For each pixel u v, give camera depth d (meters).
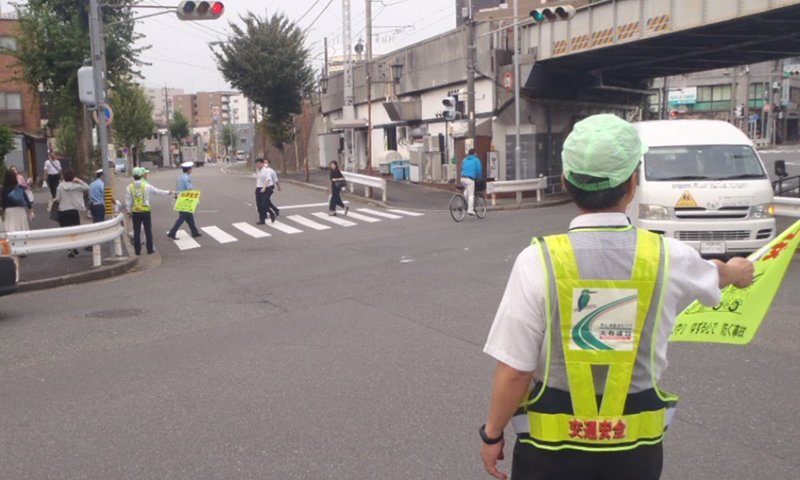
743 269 2.59
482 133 29.03
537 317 2.33
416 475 4.55
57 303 10.89
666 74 31.67
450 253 14.44
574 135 2.41
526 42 27.89
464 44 30.14
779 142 76.00
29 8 26.27
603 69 29.11
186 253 16.20
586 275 2.29
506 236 16.66
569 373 2.31
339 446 5.04
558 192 29.16
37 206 26.03
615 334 2.30
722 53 25.77
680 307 7.81
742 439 4.98
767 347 7.21
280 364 7.11
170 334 8.64
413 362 7.04
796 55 26.64
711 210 11.59
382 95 39.06
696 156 12.38
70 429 5.53
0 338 8.65
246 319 9.31
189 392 6.34
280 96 43.91
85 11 26.58
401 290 10.84
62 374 7.05
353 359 7.20
